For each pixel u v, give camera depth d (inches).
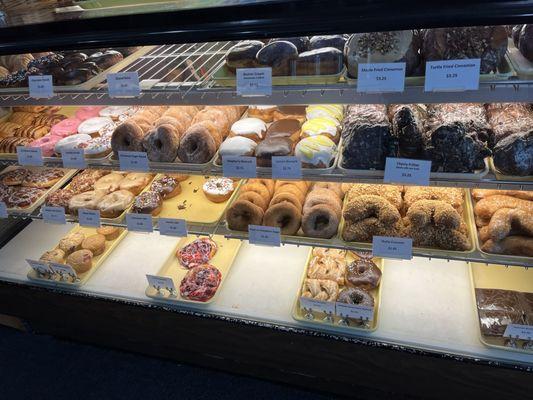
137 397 53.4
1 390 55.8
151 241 59.1
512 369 40.0
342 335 44.6
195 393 53.1
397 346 43.0
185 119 51.2
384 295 48.0
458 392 44.0
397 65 30.3
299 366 49.2
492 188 34.9
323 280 47.3
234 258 54.6
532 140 33.5
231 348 50.7
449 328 43.9
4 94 44.9
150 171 45.5
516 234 39.0
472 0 26.8
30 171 60.6
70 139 49.9
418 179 35.5
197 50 47.3
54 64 43.4
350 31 29.2
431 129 36.4
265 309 48.3
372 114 39.4
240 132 45.5
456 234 39.4
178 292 50.8
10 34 36.6
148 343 55.9
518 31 32.8
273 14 30.4
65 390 55.1
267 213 44.2
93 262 56.0
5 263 58.7
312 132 42.4
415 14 27.7
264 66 35.4
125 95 39.4
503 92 30.8
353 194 45.1
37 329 62.7
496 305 43.6
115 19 33.6
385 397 48.9
